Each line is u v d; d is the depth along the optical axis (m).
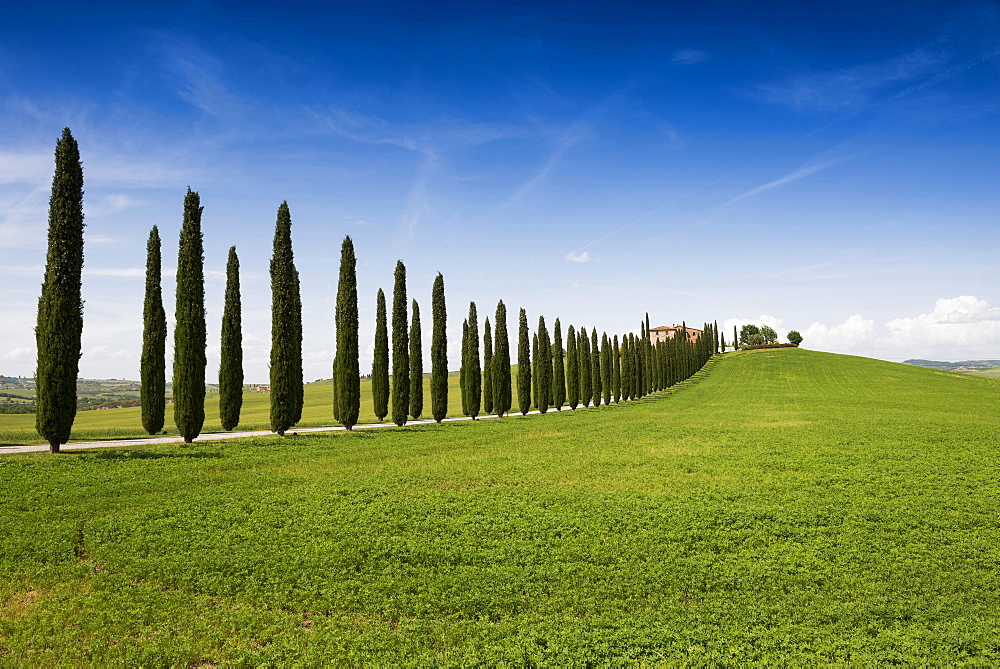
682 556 17.20
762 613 13.43
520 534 18.91
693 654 11.49
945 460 31.06
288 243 42.16
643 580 15.43
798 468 29.62
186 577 14.96
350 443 37.41
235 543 17.48
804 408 63.12
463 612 13.66
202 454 29.94
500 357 64.19
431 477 27.28
